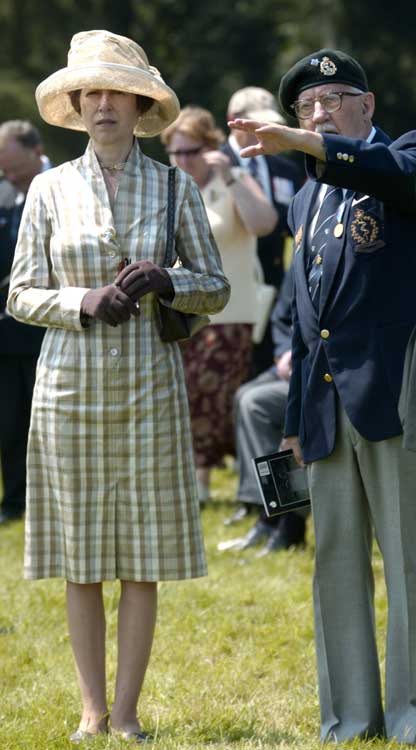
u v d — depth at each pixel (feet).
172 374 31.45
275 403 53.11
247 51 280.72
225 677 37.42
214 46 280.51
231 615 43.27
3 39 285.02
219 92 271.90
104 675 32.09
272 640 40.81
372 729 30.60
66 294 30.73
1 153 59.16
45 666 39.01
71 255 30.99
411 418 28.91
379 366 29.68
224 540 53.83
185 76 278.46
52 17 286.05
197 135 55.88
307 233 31.37
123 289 30.27
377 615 42.45
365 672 30.78
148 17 288.71
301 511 50.14
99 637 31.99
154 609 31.96
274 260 59.62
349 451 30.45
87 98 31.37
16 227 60.03
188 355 57.98
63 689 36.52
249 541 52.60
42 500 31.63
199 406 58.03
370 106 30.99
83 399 30.89
